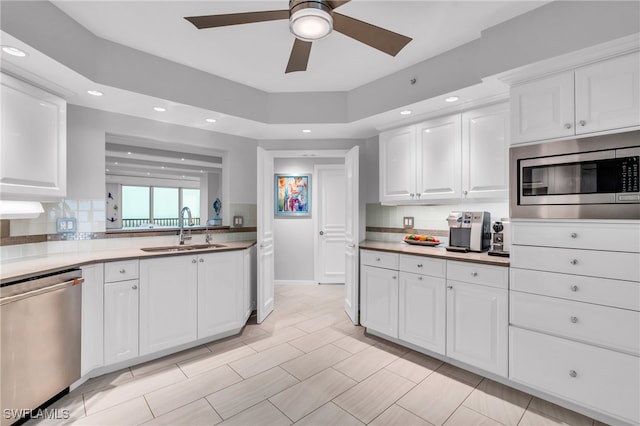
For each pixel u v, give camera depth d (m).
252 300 3.73
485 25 2.01
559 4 1.76
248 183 3.81
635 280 1.63
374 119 2.99
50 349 1.86
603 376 1.72
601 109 1.73
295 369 2.39
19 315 1.68
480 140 2.46
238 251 3.05
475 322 2.24
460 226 2.69
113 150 3.18
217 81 2.77
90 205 2.68
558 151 1.87
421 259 2.58
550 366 1.90
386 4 1.80
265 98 3.13
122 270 2.32
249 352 2.68
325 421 1.80
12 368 1.65
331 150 3.78
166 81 2.46
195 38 2.17
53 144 2.15
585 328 1.78
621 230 1.68
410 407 1.92
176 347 2.68
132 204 3.78
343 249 5.08
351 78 2.83
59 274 1.95
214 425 1.76
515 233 2.05
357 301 3.28
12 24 1.59
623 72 1.66
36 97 2.01
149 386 2.15
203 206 4.08
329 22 1.42
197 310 2.73
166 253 2.54
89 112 2.67
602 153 1.72
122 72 2.25
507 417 1.82
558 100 1.88
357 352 2.68
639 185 1.61
